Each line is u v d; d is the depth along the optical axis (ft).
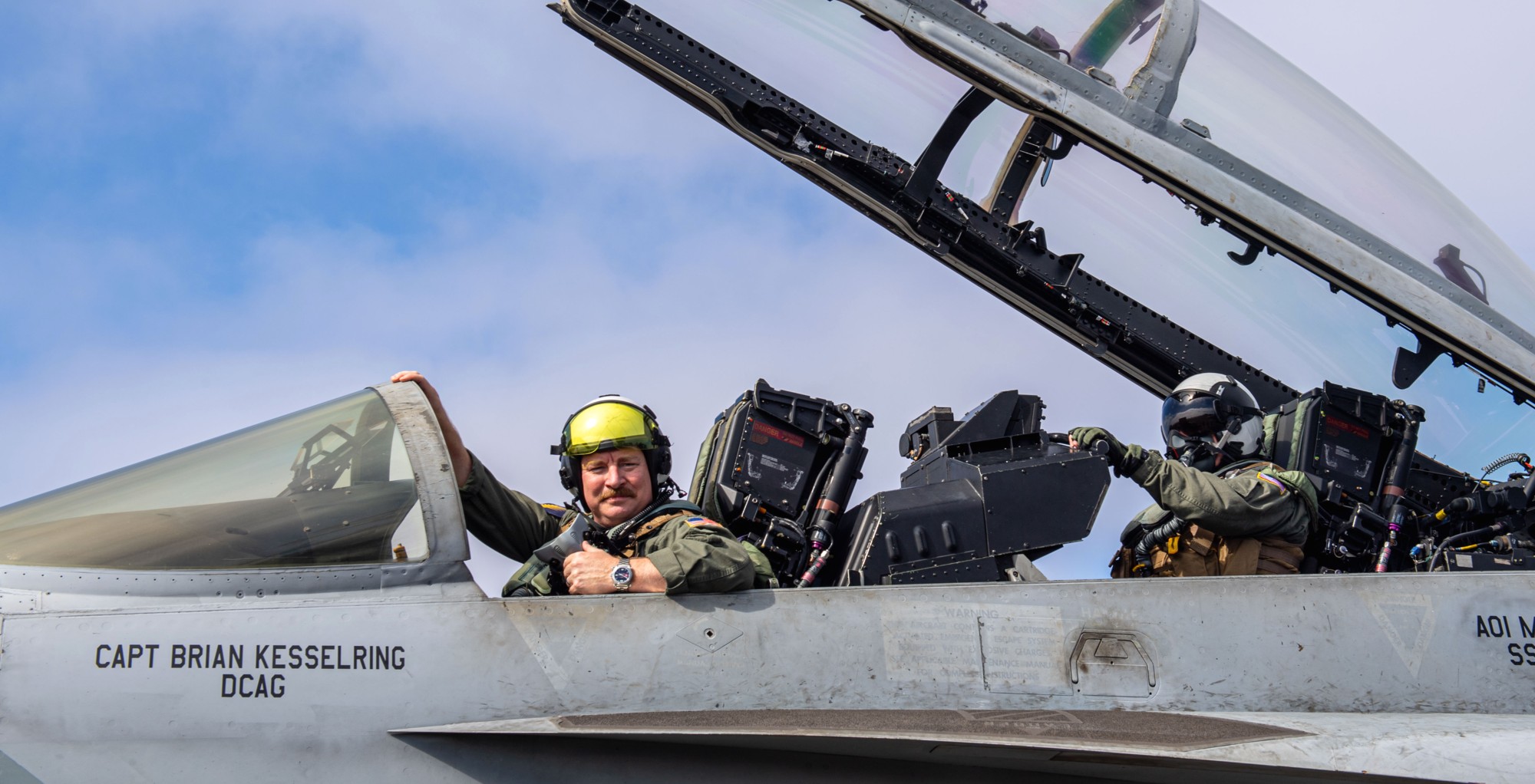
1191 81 15.97
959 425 15.02
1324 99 16.79
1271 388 19.16
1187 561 14.42
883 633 10.50
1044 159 17.17
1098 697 10.75
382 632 9.46
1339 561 15.35
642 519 11.21
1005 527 13.07
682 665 9.98
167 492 10.19
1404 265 16.26
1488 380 16.71
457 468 12.39
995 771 10.55
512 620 9.78
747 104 17.53
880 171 17.76
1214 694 11.09
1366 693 11.54
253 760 8.79
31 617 8.92
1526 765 10.36
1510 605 12.31
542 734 9.11
